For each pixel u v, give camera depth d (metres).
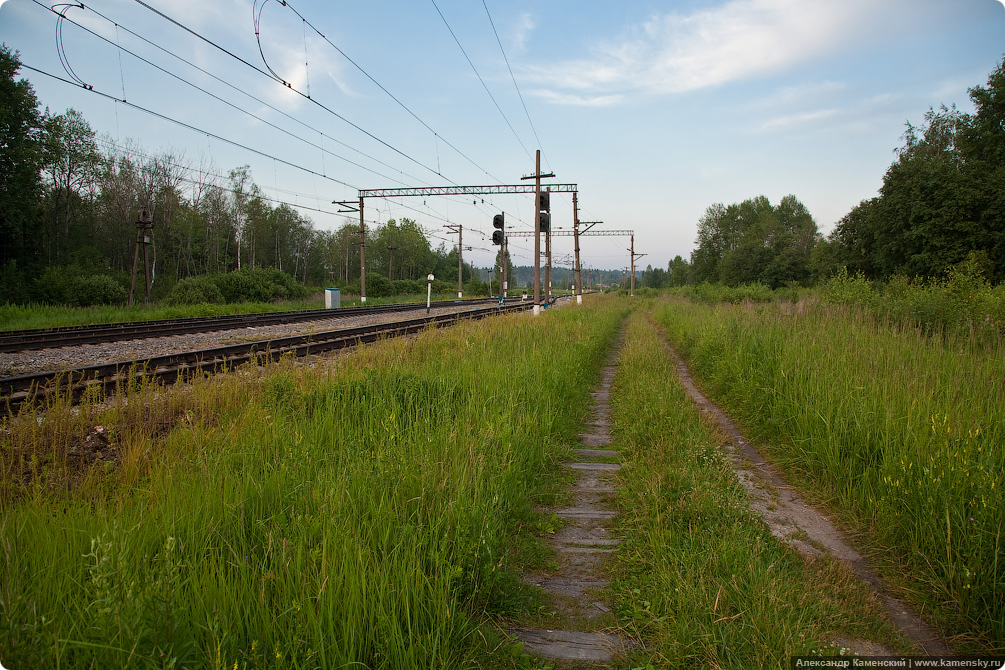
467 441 5.07
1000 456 4.24
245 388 7.32
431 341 12.22
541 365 9.55
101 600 2.37
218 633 2.48
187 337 17.34
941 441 4.45
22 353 12.98
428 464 4.44
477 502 4.00
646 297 74.69
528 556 4.02
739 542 3.77
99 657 2.30
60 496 4.00
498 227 22.22
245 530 3.46
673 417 7.26
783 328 10.94
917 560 3.71
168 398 6.97
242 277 39.91
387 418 5.62
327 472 4.25
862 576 3.70
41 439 5.46
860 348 8.00
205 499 3.65
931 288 11.86
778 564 3.61
